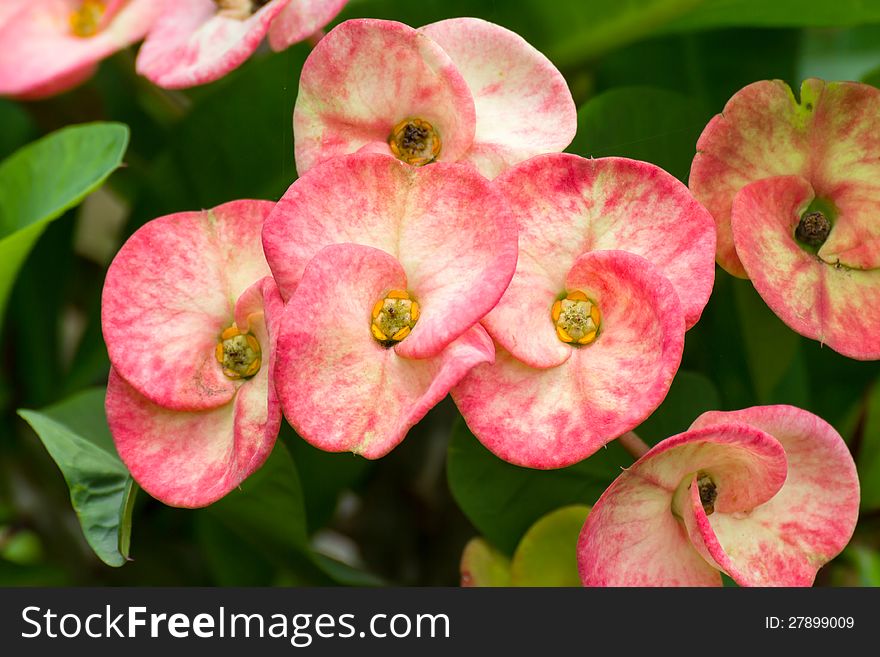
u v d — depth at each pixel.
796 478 0.24
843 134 0.25
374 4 0.27
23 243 0.27
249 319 0.24
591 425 0.23
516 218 0.24
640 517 0.23
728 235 0.24
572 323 0.23
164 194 0.28
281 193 0.28
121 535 0.24
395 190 0.23
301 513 0.26
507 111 0.24
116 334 0.24
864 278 0.25
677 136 0.26
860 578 0.28
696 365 0.27
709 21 0.28
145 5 0.27
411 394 0.23
